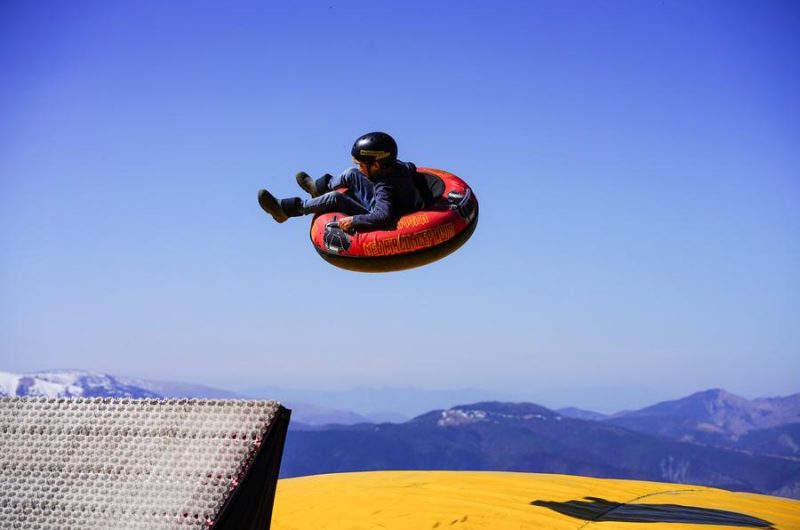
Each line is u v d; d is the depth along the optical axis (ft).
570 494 36.78
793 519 34.30
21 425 19.66
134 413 19.47
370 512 33.73
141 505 18.07
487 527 31.30
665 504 35.81
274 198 31.71
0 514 18.30
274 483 19.60
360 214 30.19
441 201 30.01
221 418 19.13
